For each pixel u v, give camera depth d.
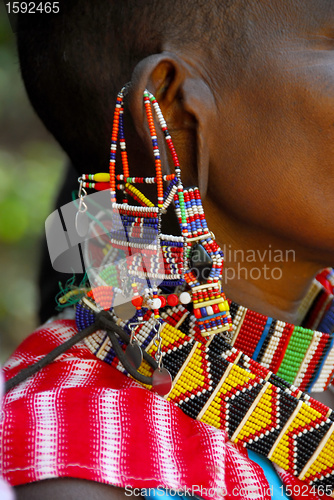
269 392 1.19
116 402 1.09
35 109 1.33
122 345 1.22
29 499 0.99
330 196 1.14
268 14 1.12
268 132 1.13
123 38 1.15
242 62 1.12
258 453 1.22
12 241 4.11
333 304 1.42
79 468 1.01
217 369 1.19
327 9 1.12
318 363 1.30
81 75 1.19
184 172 1.18
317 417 1.20
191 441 1.11
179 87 1.13
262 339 1.25
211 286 1.14
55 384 1.14
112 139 1.13
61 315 1.44
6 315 3.90
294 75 1.11
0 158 4.35
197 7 1.13
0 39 4.16
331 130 1.12
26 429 1.03
